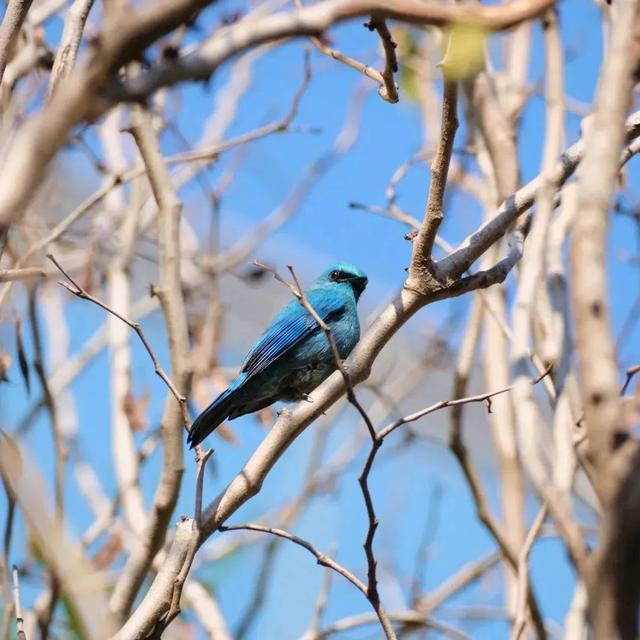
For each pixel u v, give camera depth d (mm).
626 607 4027
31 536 10922
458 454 12586
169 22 3900
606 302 4559
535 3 4891
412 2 4727
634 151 9445
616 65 5016
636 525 4039
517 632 9680
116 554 13438
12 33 8961
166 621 8297
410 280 9039
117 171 15016
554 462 8688
